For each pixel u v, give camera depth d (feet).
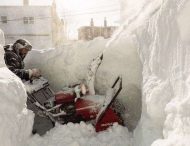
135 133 10.87
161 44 9.35
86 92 14.02
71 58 15.89
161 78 8.85
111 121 12.74
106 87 14.62
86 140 11.84
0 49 11.76
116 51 14.20
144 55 10.53
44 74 16.60
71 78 15.87
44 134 13.05
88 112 13.30
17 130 9.41
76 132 12.21
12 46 15.57
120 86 12.96
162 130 8.41
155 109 8.46
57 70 16.20
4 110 9.14
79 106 13.47
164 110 8.18
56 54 16.47
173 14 9.09
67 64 15.92
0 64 11.39
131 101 14.15
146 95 9.05
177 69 8.15
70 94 13.91
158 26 9.75
